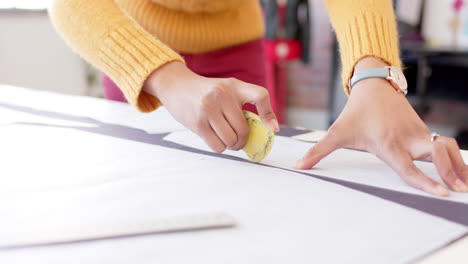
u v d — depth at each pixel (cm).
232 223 40
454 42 256
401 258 34
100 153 66
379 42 66
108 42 72
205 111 58
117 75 72
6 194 49
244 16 107
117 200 46
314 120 326
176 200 46
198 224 40
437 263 34
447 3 256
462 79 231
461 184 51
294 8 283
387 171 59
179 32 101
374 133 58
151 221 41
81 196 48
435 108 239
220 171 56
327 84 314
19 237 38
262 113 58
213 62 107
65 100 117
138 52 69
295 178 54
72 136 77
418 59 237
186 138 76
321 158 60
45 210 44
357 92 62
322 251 35
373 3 69
